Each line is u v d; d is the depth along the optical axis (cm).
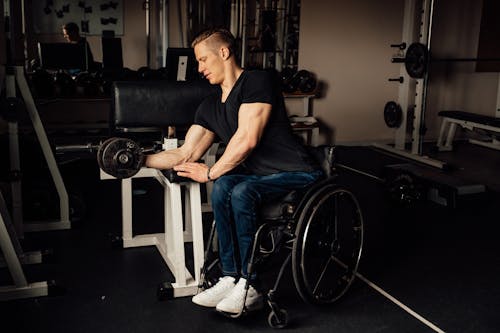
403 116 494
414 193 334
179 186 205
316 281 227
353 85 525
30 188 284
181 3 488
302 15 496
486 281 231
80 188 366
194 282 214
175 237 208
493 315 202
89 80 424
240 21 488
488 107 567
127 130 238
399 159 473
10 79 258
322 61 511
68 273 232
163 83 240
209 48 188
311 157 204
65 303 205
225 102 194
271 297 186
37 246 262
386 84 536
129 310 200
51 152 277
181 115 240
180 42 496
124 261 246
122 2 488
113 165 185
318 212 194
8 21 261
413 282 228
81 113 469
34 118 270
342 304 207
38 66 456
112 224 296
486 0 530
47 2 469
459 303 210
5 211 236
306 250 197
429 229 294
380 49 526
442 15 532
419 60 457
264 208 189
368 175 411
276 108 192
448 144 514
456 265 247
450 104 557
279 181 190
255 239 179
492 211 327
